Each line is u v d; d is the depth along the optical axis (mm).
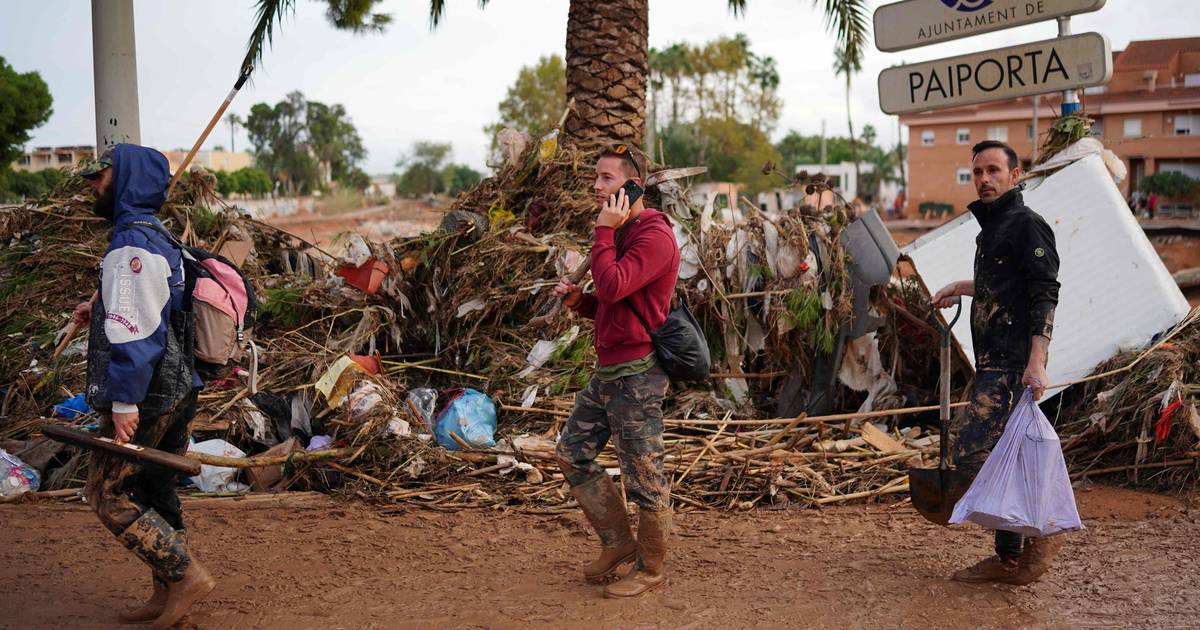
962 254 6598
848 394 6793
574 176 7801
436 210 7895
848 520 4988
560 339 6523
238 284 3723
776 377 6785
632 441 3861
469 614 3764
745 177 57531
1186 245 22641
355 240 6906
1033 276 3834
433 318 7016
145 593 4039
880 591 3938
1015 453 3754
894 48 7812
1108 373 5918
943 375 4199
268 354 6547
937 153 56156
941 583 4016
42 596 3980
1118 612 3666
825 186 6965
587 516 4090
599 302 3922
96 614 3797
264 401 6105
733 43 60156
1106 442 5805
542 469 5574
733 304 6586
